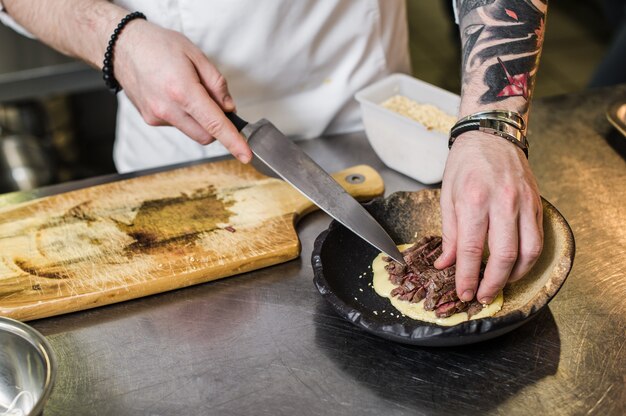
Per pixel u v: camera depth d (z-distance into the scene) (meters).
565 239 0.82
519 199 0.77
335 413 0.73
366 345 0.81
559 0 3.54
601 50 3.15
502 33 0.88
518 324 0.75
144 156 1.31
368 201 1.04
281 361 0.79
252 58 1.15
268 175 1.05
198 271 0.90
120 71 1.01
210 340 0.82
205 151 1.25
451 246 0.81
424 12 3.51
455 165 0.80
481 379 0.76
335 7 1.14
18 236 0.97
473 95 0.87
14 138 1.96
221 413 0.73
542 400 0.73
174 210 1.02
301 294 0.89
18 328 0.76
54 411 0.74
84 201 1.04
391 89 1.16
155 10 1.11
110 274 0.90
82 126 2.07
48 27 1.10
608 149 1.17
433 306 0.82
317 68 1.19
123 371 0.79
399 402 0.74
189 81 0.94
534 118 1.26
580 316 0.83
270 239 0.95
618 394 0.73
